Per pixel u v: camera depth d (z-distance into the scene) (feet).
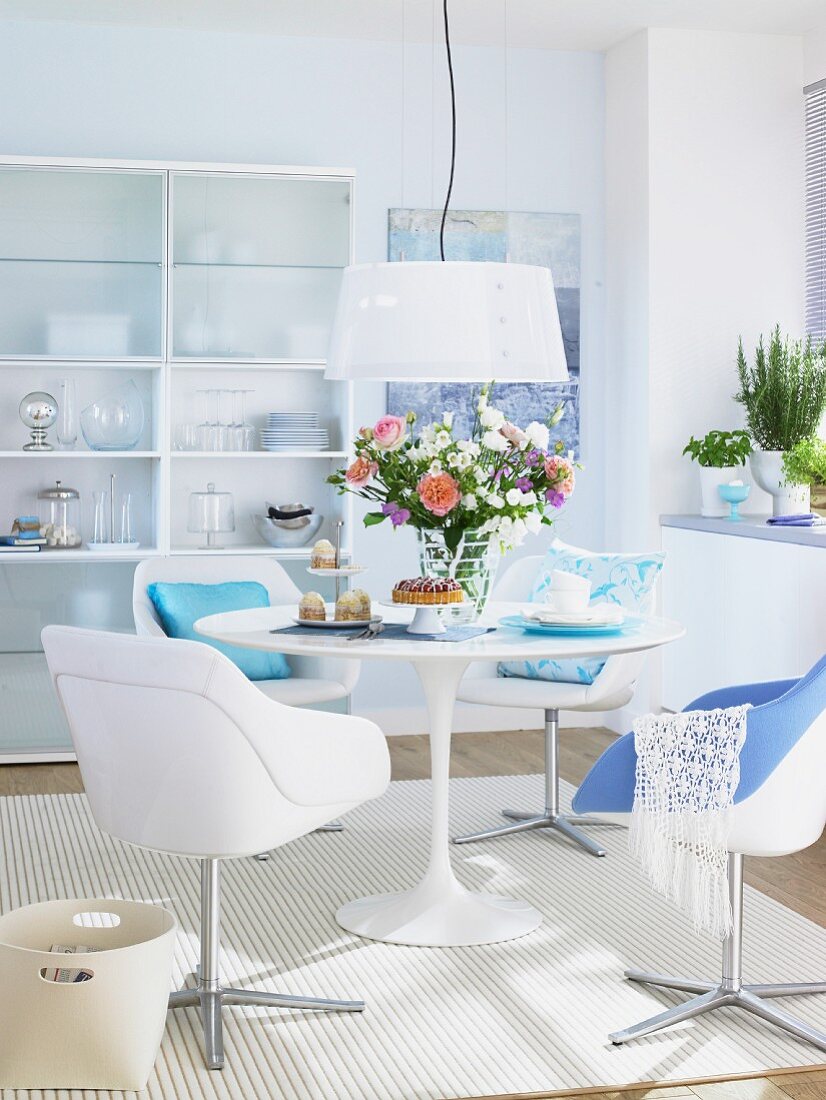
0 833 13.03
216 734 7.59
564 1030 8.56
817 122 17.15
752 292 17.34
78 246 15.75
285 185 16.17
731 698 9.47
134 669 7.62
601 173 18.21
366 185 17.48
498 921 10.35
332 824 13.47
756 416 16.57
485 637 9.61
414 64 17.57
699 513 17.33
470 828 13.37
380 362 9.07
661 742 7.97
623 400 17.83
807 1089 7.81
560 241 18.08
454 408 17.79
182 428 16.89
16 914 8.11
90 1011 7.54
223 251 16.07
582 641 9.39
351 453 16.63
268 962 9.68
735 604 15.56
